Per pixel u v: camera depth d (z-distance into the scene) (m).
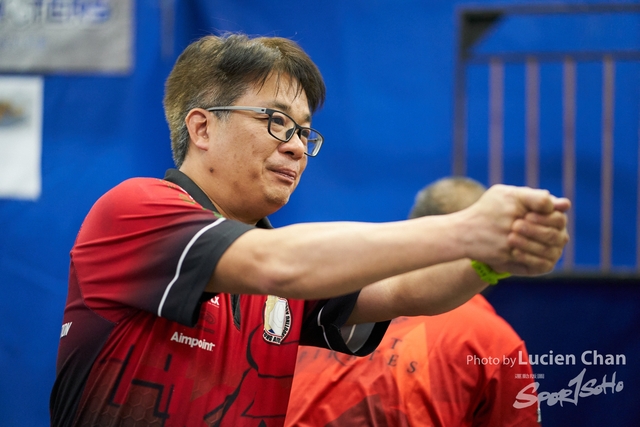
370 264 1.76
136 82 5.96
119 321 2.15
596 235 5.84
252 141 2.35
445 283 2.28
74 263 2.26
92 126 6.03
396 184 6.12
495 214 1.67
